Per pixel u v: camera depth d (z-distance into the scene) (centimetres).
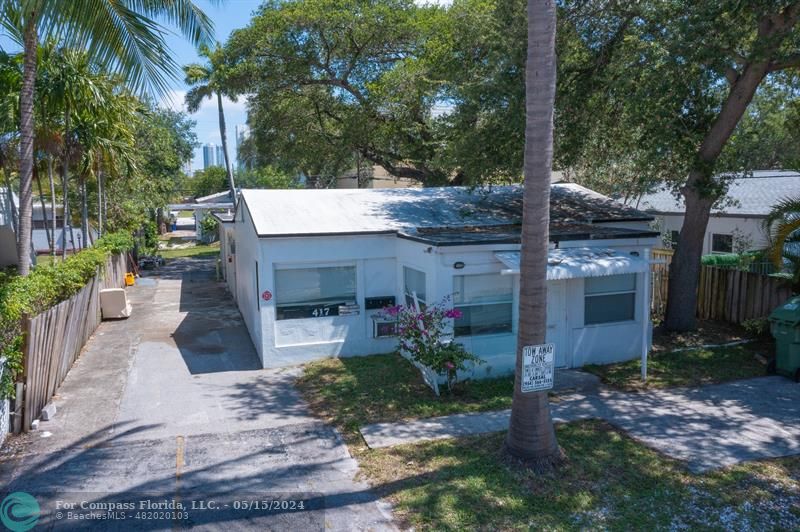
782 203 1263
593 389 989
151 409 905
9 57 1304
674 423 833
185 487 657
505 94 1277
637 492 634
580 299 1123
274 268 1136
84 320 1282
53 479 673
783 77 1385
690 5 1080
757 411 878
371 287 1209
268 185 5300
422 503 612
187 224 7450
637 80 1172
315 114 2569
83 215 1952
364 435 797
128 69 997
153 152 3259
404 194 1486
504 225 1263
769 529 564
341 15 2105
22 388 805
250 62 2188
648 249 1077
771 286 1287
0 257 2414
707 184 1224
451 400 930
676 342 1255
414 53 2292
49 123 1561
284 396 966
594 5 1264
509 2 1274
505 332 1088
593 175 2147
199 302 1886
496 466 692
